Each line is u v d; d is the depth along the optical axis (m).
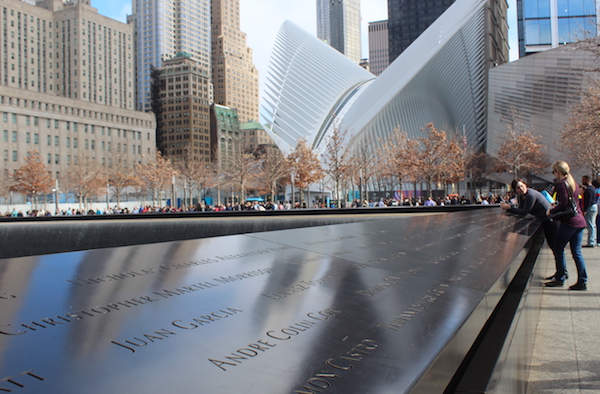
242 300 2.57
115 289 2.69
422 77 56.06
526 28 72.44
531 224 8.49
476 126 69.25
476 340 2.53
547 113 48.88
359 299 2.73
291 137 59.19
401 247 5.04
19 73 119.19
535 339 5.12
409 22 145.50
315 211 19.84
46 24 125.75
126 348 1.78
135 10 173.75
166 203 76.69
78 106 95.44
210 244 4.75
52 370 1.54
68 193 71.81
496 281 3.41
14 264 3.33
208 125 142.88
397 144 50.84
